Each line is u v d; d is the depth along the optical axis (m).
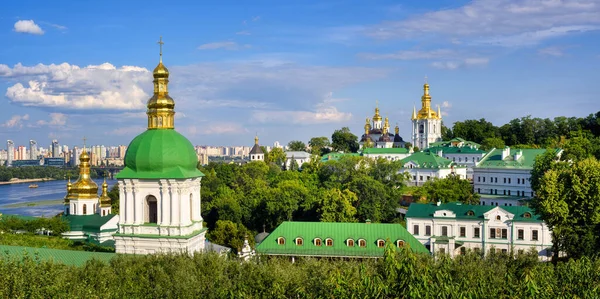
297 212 164.75
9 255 61.28
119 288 55.53
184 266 60.28
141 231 74.19
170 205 73.88
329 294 48.25
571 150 186.00
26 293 49.66
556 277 55.19
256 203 165.00
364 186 166.62
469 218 126.94
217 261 62.44
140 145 74.81
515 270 60.00
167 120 76.44
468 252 70.56
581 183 101.12
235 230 135.75
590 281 53.31
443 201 175.75
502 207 124.69
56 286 50.44
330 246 106.25
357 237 106.62
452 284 46.47
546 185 104.19
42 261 58.28
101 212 123.25
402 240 104.81
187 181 74.56
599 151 198.00
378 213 162.62
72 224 116.31
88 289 51.72
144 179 73.62
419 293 43.22
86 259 68.56
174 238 72.75
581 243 98.75
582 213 100.50
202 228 79.19
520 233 123.12
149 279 58.84
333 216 147.50
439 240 123.56
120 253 71.81
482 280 52.38
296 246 106.69
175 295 55.84
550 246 120.62
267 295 56.22
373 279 45.12
